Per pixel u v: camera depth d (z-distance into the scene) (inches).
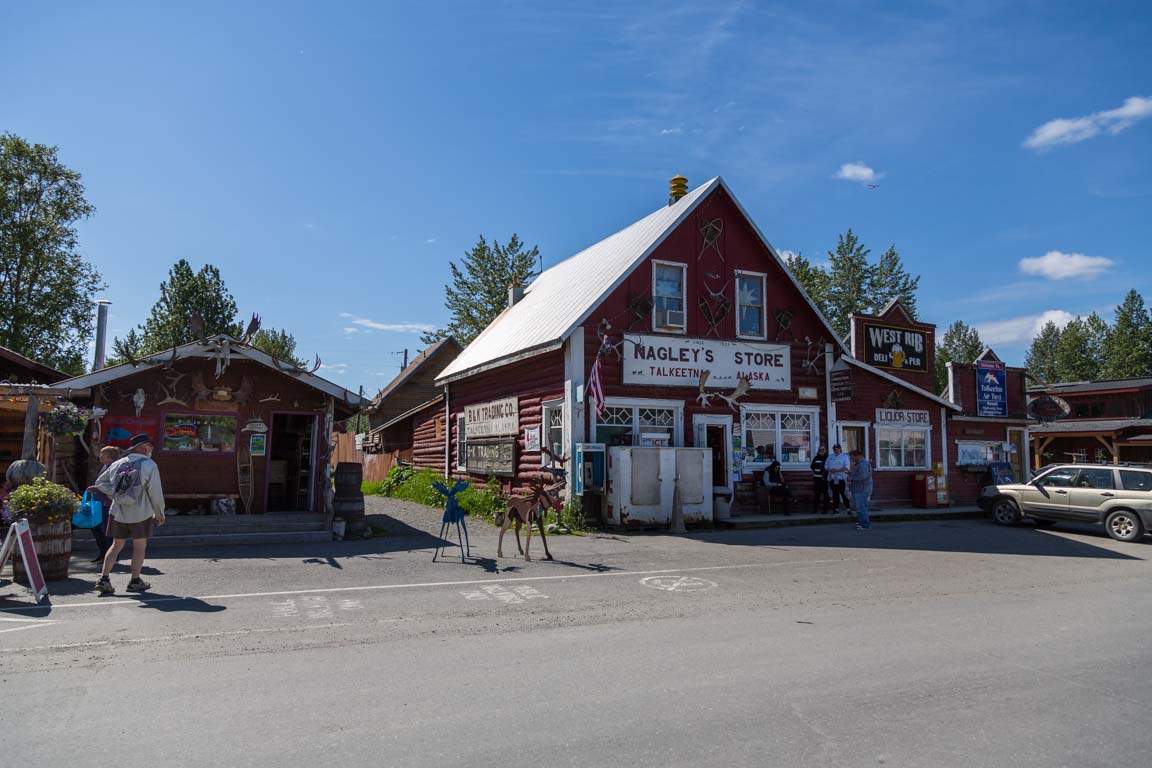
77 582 372.5
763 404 746.2
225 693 207.8
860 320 993.5
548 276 1016.9
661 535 606.5
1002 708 200.8
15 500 367.6
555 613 314.3
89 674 224.5
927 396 870.4
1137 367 2439.7
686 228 733.9
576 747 171.3
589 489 644.7
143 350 1557.6
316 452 602.5
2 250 1391.5
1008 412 1044.5
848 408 819.4
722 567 445.1
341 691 210.1
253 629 282.0
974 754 170.4
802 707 199.5
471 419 899.4
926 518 774.5
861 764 164.2
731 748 171.6
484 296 1782.7
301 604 327.3
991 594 367.6
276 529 549.3
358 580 386.9
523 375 765.9
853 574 425.7
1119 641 272.8
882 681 222.4
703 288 734.5
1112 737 181.5
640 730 181.8
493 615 309.7
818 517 705.0
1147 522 591.2
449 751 168.4
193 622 292.4
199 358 573.3
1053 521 676.7
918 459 869.8
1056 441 1518.2
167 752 167.0
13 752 166.6
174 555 465.1
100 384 544.7
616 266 714.8
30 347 1422.2
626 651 254.1
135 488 344.8
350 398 593.9
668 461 641.6
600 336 670.5
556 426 701.3
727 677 224.8
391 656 246.5
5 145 1428.4
